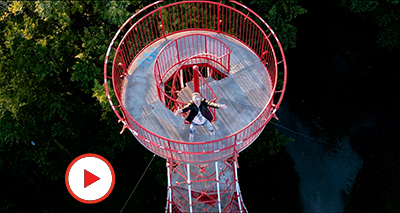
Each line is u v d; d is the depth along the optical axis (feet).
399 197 77.82
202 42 47.37
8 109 62.13
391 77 92.99
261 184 81.97
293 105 92.63
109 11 58.95
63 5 59.11
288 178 82.64
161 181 78.95
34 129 68.13
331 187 81.41
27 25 59.31
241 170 83.56
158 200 80.43
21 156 77.82
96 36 61.87
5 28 61.72
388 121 87.76
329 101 92.07
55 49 60.64
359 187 80.59
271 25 62.13
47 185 83.56
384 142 85.20
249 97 41.93
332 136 87.71
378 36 78.89
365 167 82.79
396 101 90.12
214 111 39.75
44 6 57.21
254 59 45.34
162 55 45.93
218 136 38.91
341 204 79.36
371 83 93.15
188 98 44.68
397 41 76.84
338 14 87.20
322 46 96.58
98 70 59.93
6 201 80.74
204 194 56.24
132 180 82.99
